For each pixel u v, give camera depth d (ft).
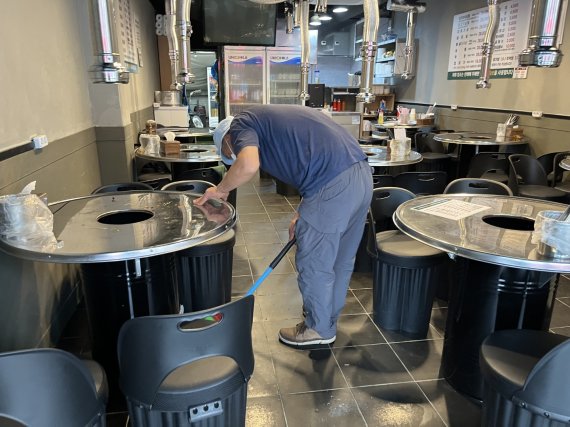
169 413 4.29
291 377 6.84
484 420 4.84
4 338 5.89
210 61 27.43
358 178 6.55
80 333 8.20
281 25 25.27
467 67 20.52
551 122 15.38
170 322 3.82
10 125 6.67
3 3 6.71
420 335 8.00
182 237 5.13
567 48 14.46
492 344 4.91
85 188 10.93
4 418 3.37
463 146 17.25
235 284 10.06
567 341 3.73
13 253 4.79
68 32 10.12
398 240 8.21
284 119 6.48
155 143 13.47
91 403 3.90
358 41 30.71
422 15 24.39
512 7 17.22
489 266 5.70
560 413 3.95
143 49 19.08
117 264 5.67
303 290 7.09
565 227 4.72
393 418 6.02
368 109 27.94
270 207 16.58
